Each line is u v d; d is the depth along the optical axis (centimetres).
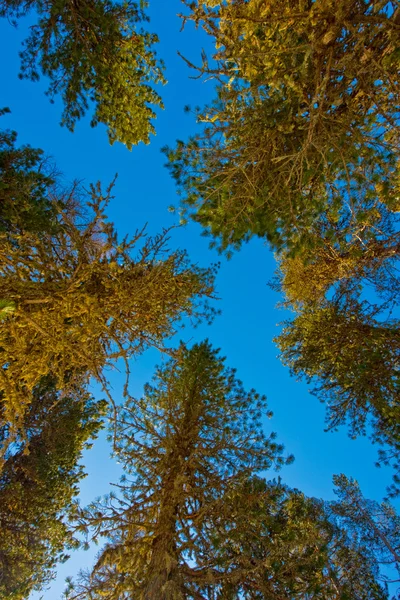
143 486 755
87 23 779
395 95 439
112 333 557
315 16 386
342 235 507
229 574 581
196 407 812
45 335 479
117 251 571
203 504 716
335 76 457
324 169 457
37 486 1012
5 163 686
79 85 844
